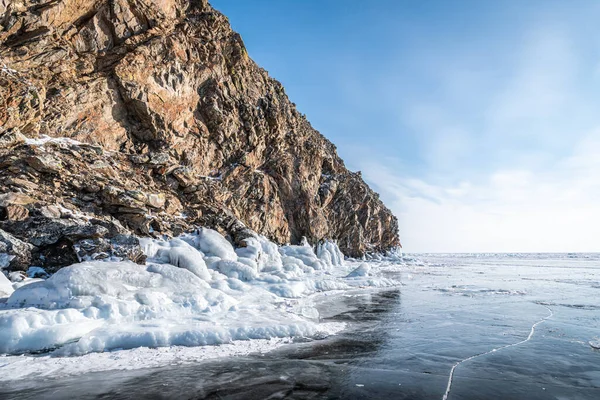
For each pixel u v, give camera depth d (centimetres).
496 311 1046
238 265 1403
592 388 471
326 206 3962
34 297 719
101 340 621
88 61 1709
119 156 1688
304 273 1986
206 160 2267
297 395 439
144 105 1817
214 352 616
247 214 2508
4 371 514
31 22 1515
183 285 911
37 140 1393
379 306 1130
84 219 1213
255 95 2883
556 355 619
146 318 743
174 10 2278
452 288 1633
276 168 3002
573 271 3294
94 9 1773
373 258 4512
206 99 2305
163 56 2003
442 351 640
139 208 1440
